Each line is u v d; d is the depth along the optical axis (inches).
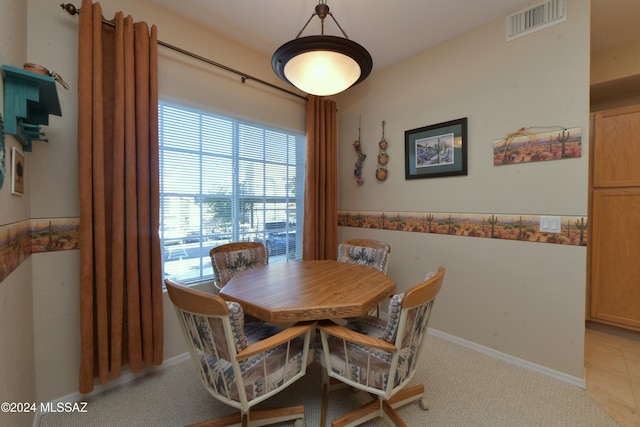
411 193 101.8
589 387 67.6
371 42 92.1
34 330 58.6
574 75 68.0
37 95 42.9
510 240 79.0
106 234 64.2
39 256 59.1
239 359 42.2
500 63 79.9
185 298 42.3
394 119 106.6
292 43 51.6
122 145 63.6
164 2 73.4
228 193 93.7
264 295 56.4
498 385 68.7
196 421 57.6
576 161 68.2
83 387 61.1
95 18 60.1
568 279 69.9
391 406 56.9
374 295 56.4
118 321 64.0
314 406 61.2
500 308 81.1
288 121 107.9
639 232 86.4
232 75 90.4
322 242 113.1
